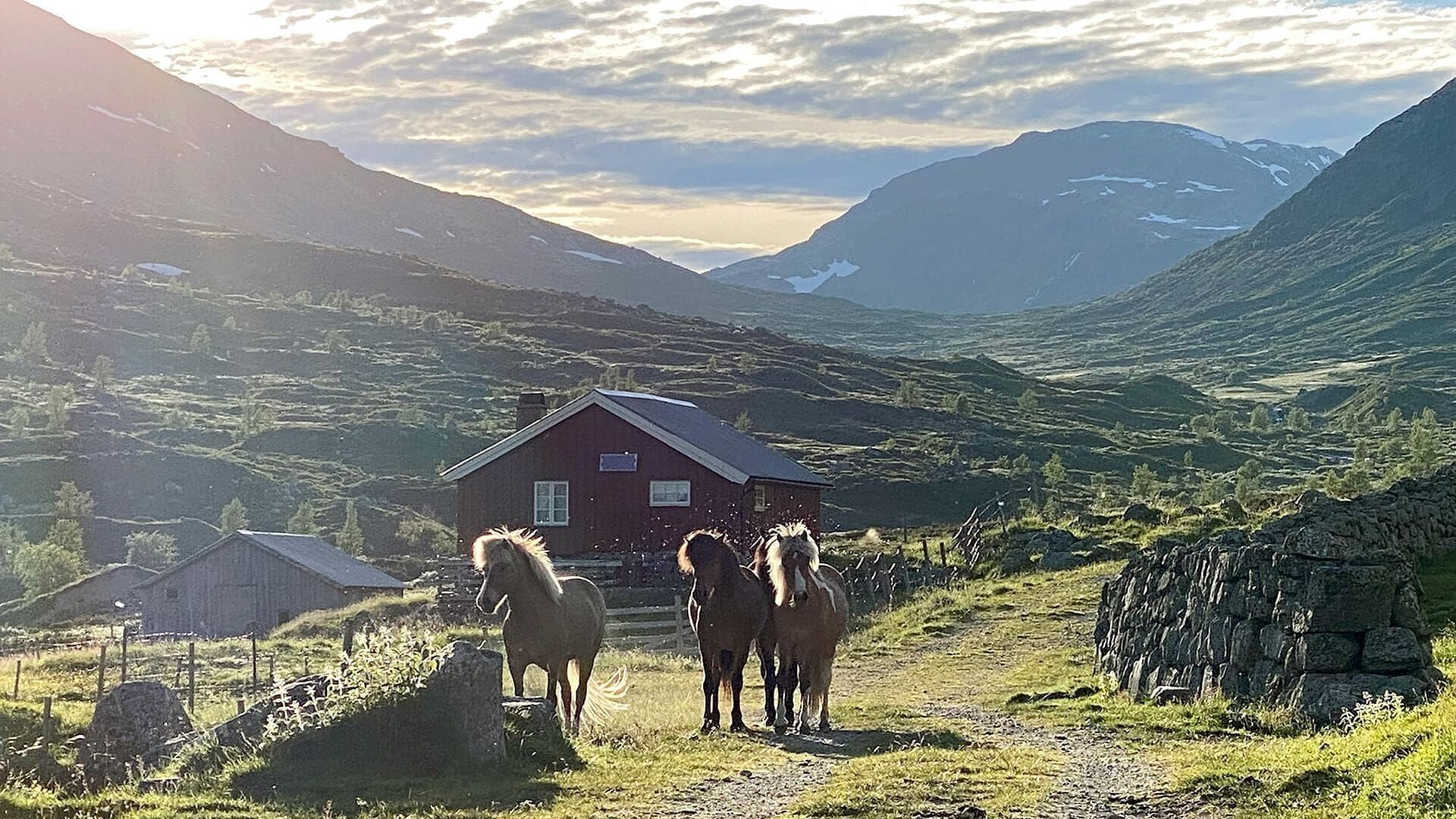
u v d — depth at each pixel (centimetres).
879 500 11906
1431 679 1664
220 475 12494
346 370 18512
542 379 18650
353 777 1464
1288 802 1212
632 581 4738
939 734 1848
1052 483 11488
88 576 8669
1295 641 1775
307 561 6844
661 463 5022
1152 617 2267
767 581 2019
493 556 1831
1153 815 1228
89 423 14000
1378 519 2545
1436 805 1066
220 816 1273
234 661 3478
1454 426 17962
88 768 1560
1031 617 3412
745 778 1500
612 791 1423
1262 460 15962
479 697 1531
